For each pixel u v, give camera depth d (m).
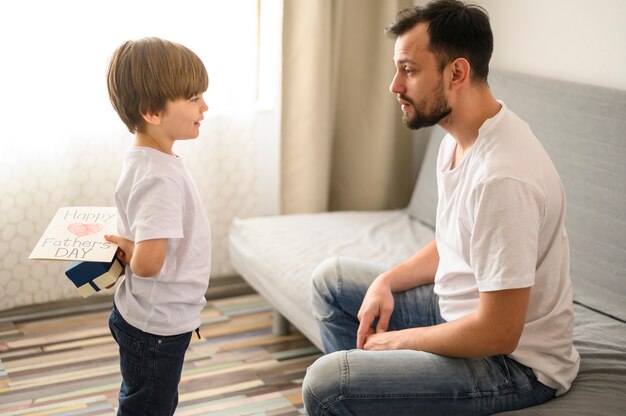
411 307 1.86
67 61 2.56
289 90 2.89
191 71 1.56
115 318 1.64
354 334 1.93
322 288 1.93
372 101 3.02
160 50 1.54
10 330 2.61
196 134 1.62
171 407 1.68
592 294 2.05
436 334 1.56
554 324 1.57
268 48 2.97
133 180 1.56
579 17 2.37
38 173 2.60
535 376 1.56
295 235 2.58
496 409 1.54
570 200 2.17
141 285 1.58
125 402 1.65
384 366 1.53
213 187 2.90
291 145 2.95
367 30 2.96
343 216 2.83
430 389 1.52
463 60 1.55
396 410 1.53
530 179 1.46
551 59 2.49
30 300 2.69
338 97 3.04
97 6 2.57
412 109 1.64
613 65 2.27
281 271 2.35
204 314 2.78
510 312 1.45
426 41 1.57
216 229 2.96
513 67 2.66
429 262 1.87
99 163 2.68
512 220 1.44
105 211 1.75
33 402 2.16
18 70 2.50
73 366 2.38
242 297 2.95
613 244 2.03
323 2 2.79
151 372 1.62
